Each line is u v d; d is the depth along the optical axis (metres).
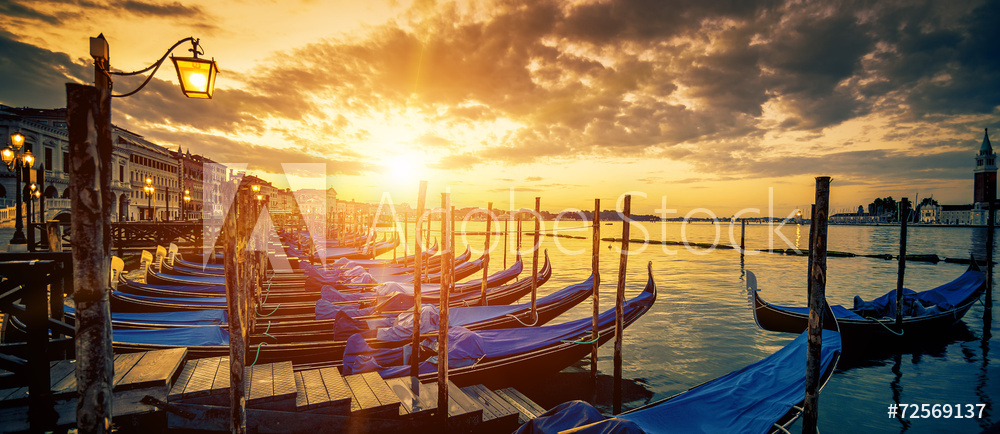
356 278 18.05
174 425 5.30
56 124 45.31
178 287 14.19
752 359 12.66
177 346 7.84
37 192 31.31
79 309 3.48
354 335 8.65
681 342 14.23
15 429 4.73
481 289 16.55
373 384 6.67
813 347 6.20
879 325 13.22
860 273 30.98
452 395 7.29
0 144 38.03
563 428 5.18
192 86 4.59
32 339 4.84
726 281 28.03
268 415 5.62
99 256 3.51
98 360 3.54
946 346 13.99
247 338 8.45
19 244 13.43
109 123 3.59
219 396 5.49
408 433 6.32
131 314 10.52
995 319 17.20
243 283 8.33
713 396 6.88
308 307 14.14
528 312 12.84
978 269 17.19
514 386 9.41
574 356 10.38
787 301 21.81
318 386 6.28
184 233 26.95
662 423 6.11
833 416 9.34
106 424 3.63
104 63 3.82
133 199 55.34
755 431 6.17
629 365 12.12
